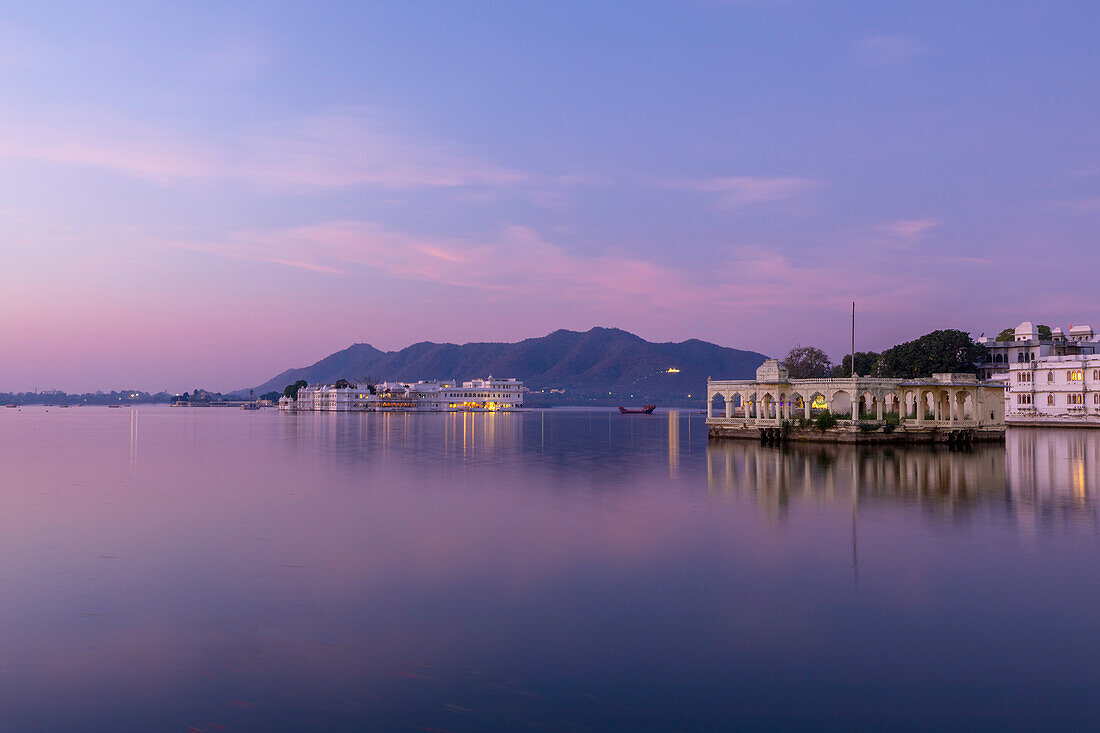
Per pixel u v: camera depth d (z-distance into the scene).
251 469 67.25
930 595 25.23
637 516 40.59
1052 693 17.98
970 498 46.16
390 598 25.23
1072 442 95.69
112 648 20.88
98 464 72.44
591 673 19.17
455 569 28.94
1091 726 16.42
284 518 40.28
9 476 61.41
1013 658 19.95
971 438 92.25
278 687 18.39
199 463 73.38
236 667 19.58
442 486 54.41
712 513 41.44
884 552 31.31
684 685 18.47
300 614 23.66
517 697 17.86
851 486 52.22
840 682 18.61
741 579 27.30
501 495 49.38
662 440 114.56
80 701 17.70
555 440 115.31
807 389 97.38
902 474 59.22
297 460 77.00
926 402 101.81
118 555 31.48
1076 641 21.03
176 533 36.12
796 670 19.30
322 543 33.69
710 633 21.84
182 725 16.58
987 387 94.31
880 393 92.88
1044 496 46.88
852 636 21.55
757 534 35.25
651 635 21.73
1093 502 44.31
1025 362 149.38
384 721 16.70
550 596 25.39
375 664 19.77
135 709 17.30
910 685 18.44
